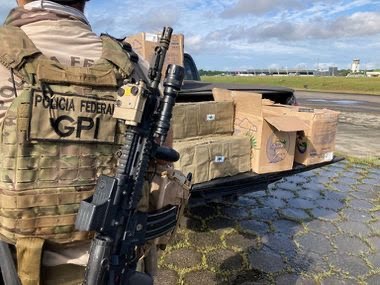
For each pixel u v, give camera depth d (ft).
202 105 10.24
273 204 13.65
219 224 11.71
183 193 4.62
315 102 57.82
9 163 3.21
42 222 3.36
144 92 3.46
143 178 3.71
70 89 3.34
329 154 12.03
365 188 15.87
